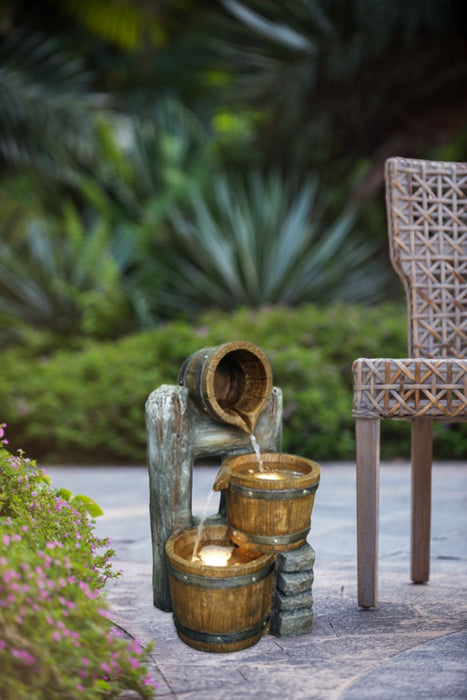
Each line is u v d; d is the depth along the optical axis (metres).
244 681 1.68
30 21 12.11
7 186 11.22
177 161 10.98
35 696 1.30
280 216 8.96
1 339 8.10
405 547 2.83
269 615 1.98
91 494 4.05
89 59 12.89
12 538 1.51
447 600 2.21
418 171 2.40
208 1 9.98
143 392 5.41
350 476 4.57
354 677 1.69
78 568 1.54
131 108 12.34
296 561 1.96
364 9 8.28
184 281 8.70
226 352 2.03
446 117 9.46
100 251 8.68
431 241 2.39
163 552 2.13
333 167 10.66
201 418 2.13
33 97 10.64
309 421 5.21
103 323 7.99
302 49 8.88
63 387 5.62
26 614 1.33
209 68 11.03
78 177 10.57
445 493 3.89
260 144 10.74
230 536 2.04
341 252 9.09
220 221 9.32
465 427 5.18
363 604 2.13
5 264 8.72
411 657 1.80
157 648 1.89
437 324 2.38
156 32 11.96
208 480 4.45
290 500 1.88
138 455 5.36
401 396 2.03
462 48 8.51
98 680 1.50
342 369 5.82
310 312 6.59
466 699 1.56
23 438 5.64
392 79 8.95
